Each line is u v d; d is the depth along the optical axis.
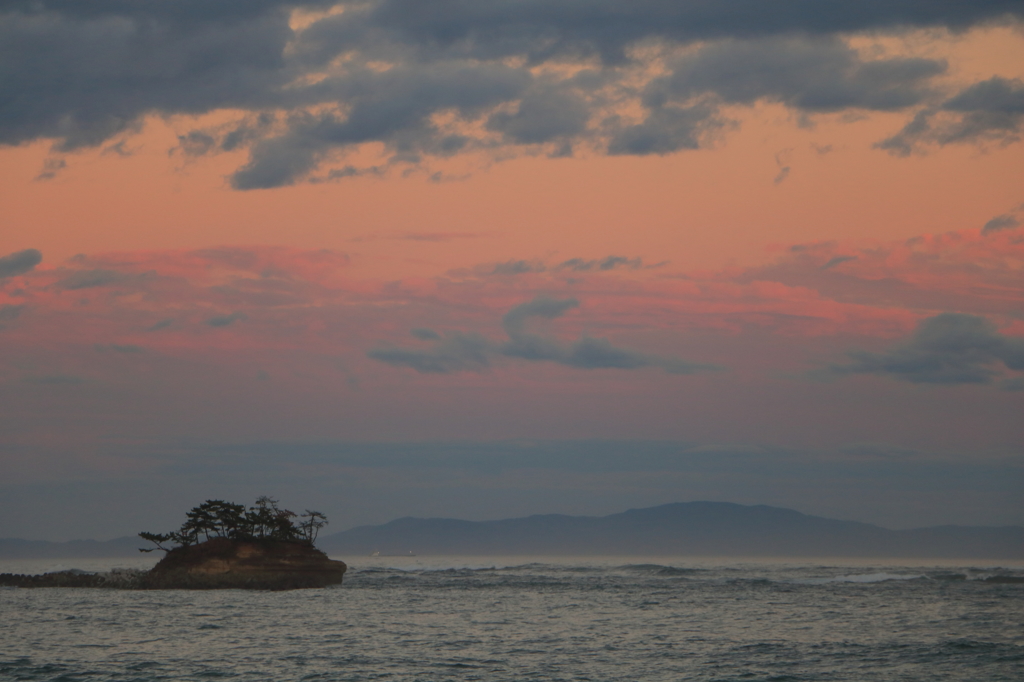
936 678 111.31
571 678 110.25
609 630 165.38
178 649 134.50
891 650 135.50
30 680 107.31
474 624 175.88
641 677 111.12
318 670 115.25
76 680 107.31
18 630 160.25
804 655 130.50
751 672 115.06
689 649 137.12
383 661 123.06
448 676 111.31
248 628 164.62
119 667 117.06
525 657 127.88
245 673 112.69
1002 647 138.00
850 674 113.62
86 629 162.00
